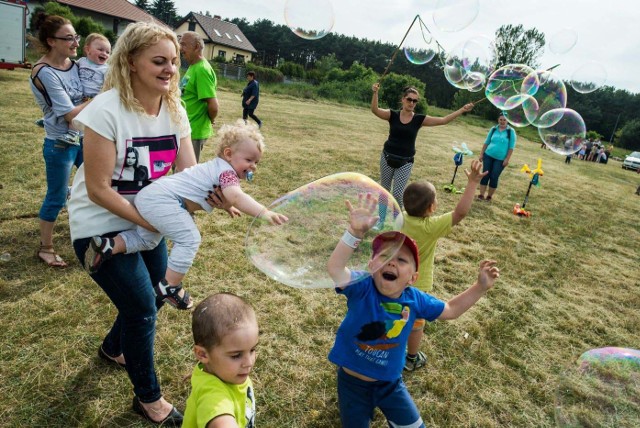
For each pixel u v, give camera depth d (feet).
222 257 11.62
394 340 5.55
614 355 6.27
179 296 5.67
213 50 144.56
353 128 43.93
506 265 14.24
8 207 12.51
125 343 5.74
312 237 5.60
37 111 26.78
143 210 5.35
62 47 9.24
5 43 45.06
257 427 6.62
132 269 5.37
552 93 17.84
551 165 46.52
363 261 5.43
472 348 9.37
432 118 14.78
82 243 5.41
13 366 7.05
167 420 6.35
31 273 9.59
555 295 12.73
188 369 7.52
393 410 5.57
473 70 17.65
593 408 5.82
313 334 9.04
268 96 68.59
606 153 77.20
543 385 8.55
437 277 12.67
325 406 7.19
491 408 7.74
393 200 6.02
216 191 5.77
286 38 234.17
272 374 7.73
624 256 17.34
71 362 7.29
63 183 9.74
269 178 19.77
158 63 5.05
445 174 28.07
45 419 6.22
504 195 24.90
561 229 19.66
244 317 4.29
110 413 6.44
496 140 21.77
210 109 13.21
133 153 5.28
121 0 113.19
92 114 4.93
